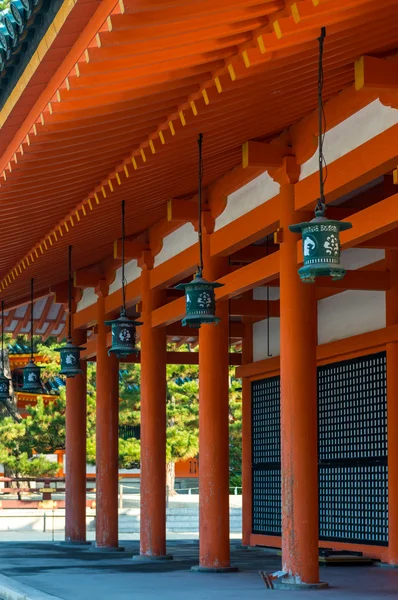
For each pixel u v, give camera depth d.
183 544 23.53
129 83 9.12
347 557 17.05
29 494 44.50
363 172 11.46
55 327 27.11
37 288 23.48
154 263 18.42
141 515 18.08
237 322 24.06
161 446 18.11
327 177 12.27
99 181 13.62
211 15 8.07
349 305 18.89
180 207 15.66
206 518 15.21
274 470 22.12
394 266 16.88
